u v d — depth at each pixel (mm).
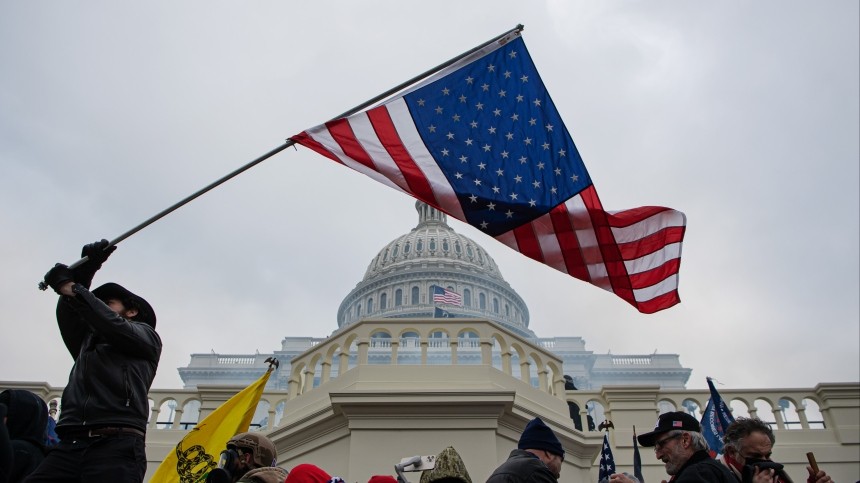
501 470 4855
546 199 7555
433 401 11398
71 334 5191
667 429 5277
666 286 7605
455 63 8055
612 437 16141
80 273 5176
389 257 84750
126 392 4715
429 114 7785
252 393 8500
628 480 5656
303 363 13930
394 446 11227
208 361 70812
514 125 7848
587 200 7664
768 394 17094
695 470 4562
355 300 82000
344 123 7547
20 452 4984
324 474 4918
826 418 16719
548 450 5375
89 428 4574
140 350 4848
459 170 7512
